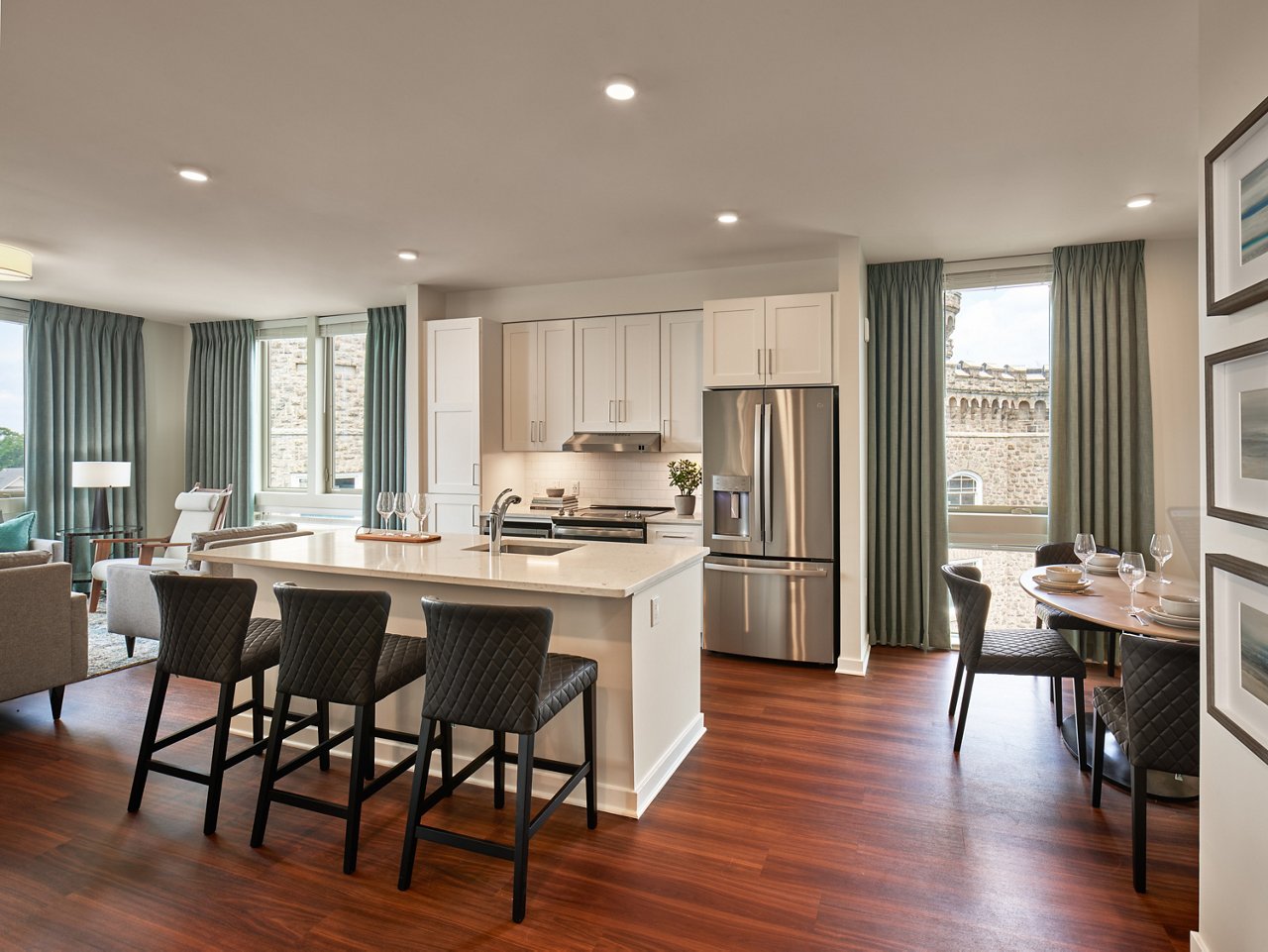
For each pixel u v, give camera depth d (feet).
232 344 23.02
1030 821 8.43
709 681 13.73
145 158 10.16
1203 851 5.98
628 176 10.89
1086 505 14.61
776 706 12.31
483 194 11.66
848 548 14.17
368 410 20.92
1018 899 6.98
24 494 20.26
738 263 15.96
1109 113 8.80
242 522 22.85
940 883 7.23
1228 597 5.51
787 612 14.66
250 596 8.15
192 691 13.06
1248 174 5.05
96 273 16.97
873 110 8.76
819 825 8.36
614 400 17.28
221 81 8.07
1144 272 14.21
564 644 8.86
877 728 11.32
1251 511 5.13
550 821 8.46
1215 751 5.75
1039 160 10.25
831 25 7.00
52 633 11.50
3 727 11.32
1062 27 7.02
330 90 8.29
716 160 10.28
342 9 6.73
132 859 7.64
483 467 17.69
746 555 15.01
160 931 6.50
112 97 8.43
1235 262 5.25
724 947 6.31
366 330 21.47
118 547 21.88
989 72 7.89
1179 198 11.78
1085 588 10.13
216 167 10.52
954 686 11.60
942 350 15.56
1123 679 7.26
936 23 6.96
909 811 8.66
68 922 6.63
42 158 10.16
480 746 9.45
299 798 7.70
